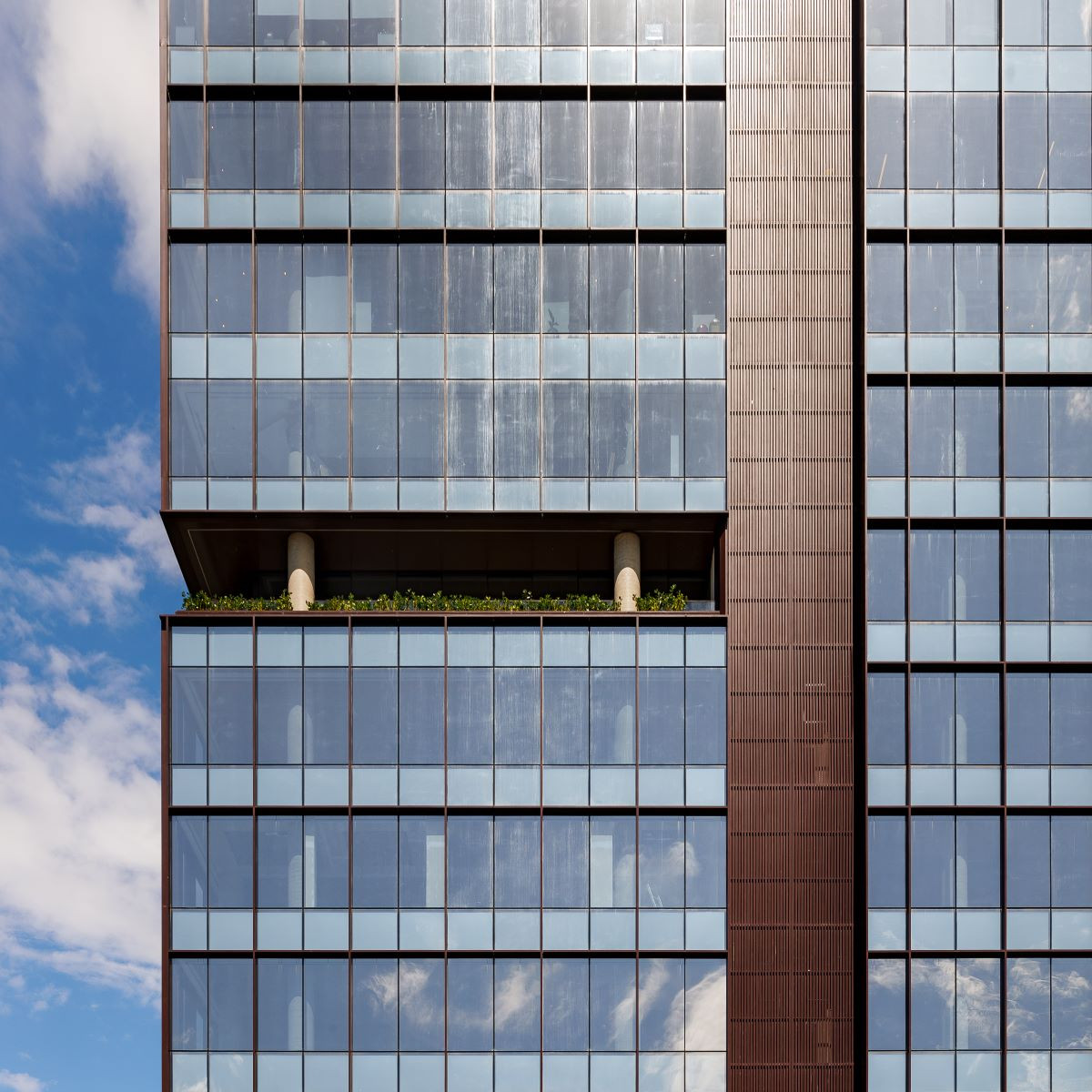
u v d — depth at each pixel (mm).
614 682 29156
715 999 28125
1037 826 28859
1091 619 29484
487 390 30297
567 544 31125
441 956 28094
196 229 30375
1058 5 31094
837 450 30078
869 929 28344
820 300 30484
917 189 30609
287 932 28047
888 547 29672
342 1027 27750
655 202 30750
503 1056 27781
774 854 28656
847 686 29219
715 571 30516
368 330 30422
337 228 30469
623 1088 27703
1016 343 30266
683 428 30203
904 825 28812
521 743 28859
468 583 32281
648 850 28578
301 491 29891
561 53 31047
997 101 30844
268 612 29266
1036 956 28406
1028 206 30594
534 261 30609
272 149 30688
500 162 30812
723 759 28953
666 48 31125
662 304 30516
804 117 30922
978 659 29391
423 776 28672
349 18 31047
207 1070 27453
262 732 28734
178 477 29906
